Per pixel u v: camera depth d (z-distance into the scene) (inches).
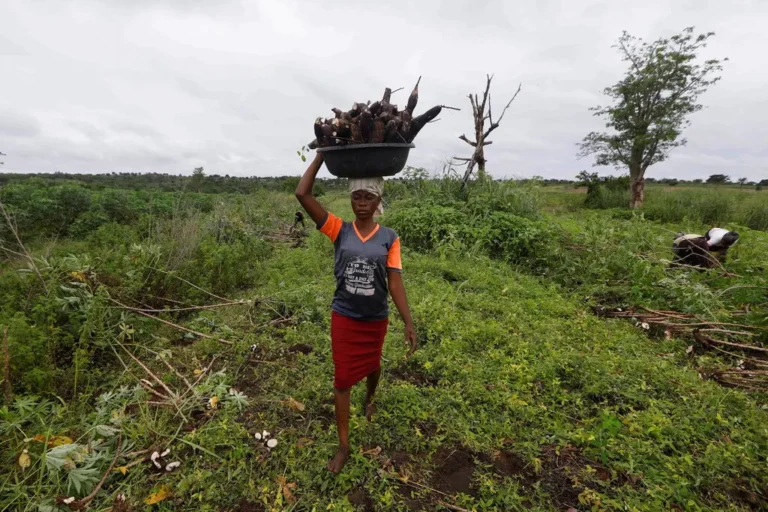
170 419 115.3
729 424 114.4
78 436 105.7
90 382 131.3
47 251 179.8
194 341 166.9
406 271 250.8
